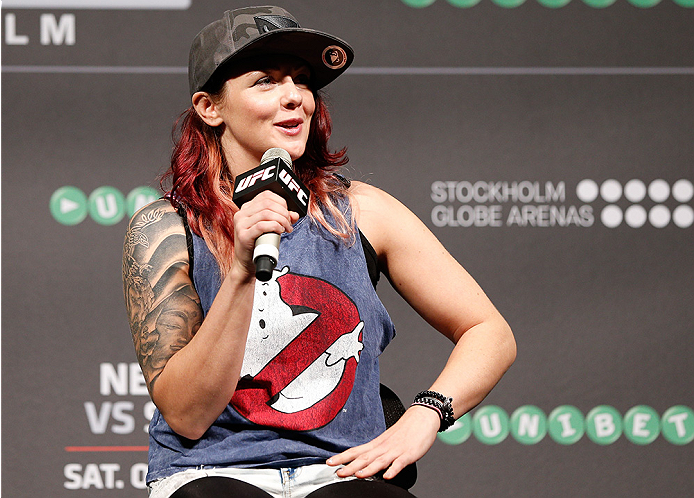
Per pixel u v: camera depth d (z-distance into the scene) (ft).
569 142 26.78
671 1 27.09
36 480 25.36
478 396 13.66
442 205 26.63
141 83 26.76
